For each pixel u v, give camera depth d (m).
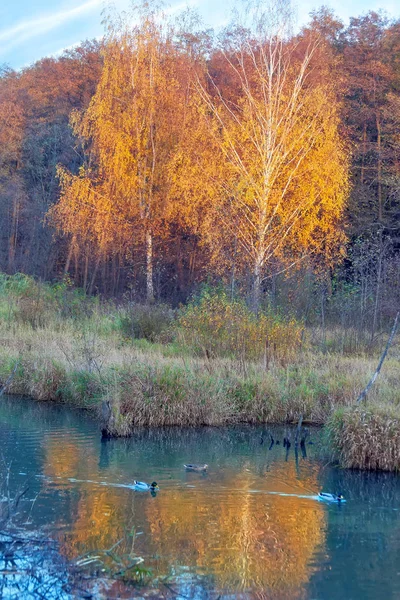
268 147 21.27
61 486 8.58
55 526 7.09
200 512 7.81
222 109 25.80
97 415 12.84
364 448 9.83
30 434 11.42
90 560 6.24
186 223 26.83
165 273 30.06
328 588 5.96
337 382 13.56
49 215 30.06
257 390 13.30
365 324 19.62
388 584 6.05
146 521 7.42
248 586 5.93
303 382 13.63
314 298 21.61
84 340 16.62
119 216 26.33
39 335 17.92
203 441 11.46
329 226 22.81
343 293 21.86
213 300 17.84
